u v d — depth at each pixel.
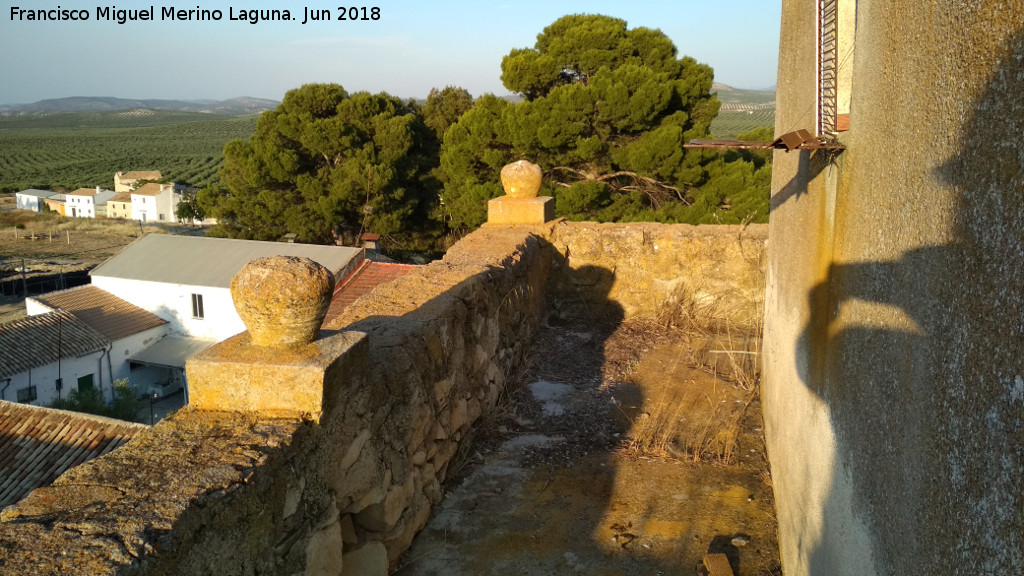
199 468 1.96
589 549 3.22
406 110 26.67
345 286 18.42
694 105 17.81
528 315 5.66
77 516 1.70
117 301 22.58
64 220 63.81
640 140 16.94
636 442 4.20
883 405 1.72
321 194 22.28
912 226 1.56
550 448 4.14
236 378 2.31
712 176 16.84
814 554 2.45
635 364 5.39
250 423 2.24
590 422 4.47
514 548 3.22
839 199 2.37
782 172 3.92
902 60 1.73
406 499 3.12
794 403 3.04
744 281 6.15
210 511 1.81
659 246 6.28
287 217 22.39
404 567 3.08
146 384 22.20
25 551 1.55
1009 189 1.08
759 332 5.98
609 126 17.05
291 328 2.38
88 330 20.83
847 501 2.03
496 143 18.09
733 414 4.55
